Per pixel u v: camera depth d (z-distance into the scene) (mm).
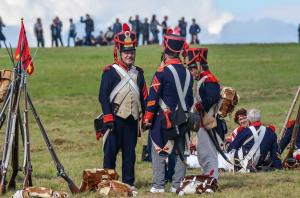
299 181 22031
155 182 20141
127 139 20844
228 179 22641
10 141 20016
